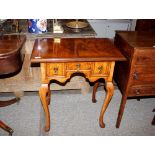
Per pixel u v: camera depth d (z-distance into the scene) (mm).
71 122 1849
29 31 1819
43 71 1381
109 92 1543
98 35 3150
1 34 1690
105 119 1902
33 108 1998
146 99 2230
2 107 1988
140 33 1780
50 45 1521
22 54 1589
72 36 1823
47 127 1688
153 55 1438
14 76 1975
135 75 1506
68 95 2242
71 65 1388
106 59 1342
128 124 1856
